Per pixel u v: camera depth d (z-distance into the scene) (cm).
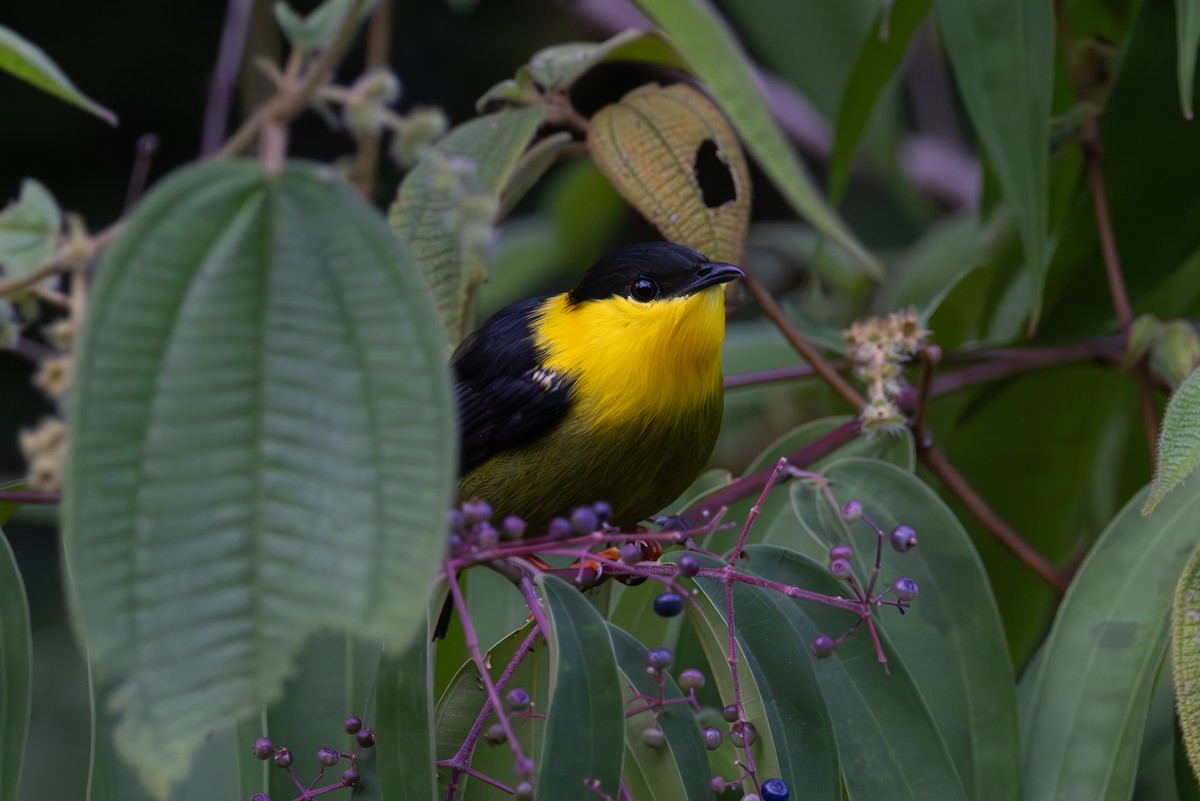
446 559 261
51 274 264
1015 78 268
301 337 226
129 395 219
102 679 237
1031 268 268
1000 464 273
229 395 223
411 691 262
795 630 264
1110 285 272
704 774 263
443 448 223
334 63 261
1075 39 273
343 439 223
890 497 267
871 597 264
